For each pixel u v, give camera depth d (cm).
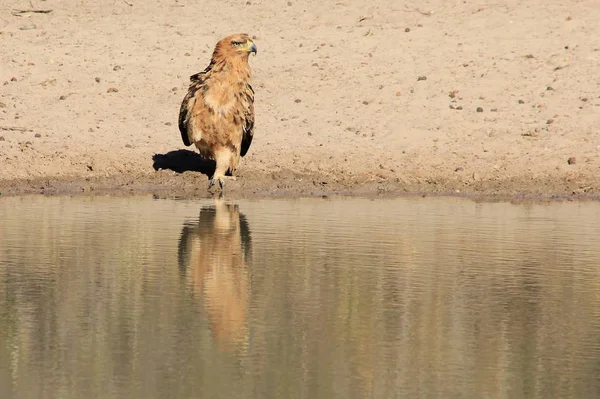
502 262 1627
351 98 2820
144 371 1125
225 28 3244
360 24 3247
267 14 3331
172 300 1389
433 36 3148
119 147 2555
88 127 2658
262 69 2955
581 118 2692
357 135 2636
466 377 1125
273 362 1158
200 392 1069
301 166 2477
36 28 3269
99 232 1812
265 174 2431
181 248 1689
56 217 1962
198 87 2316
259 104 2789
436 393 1079
